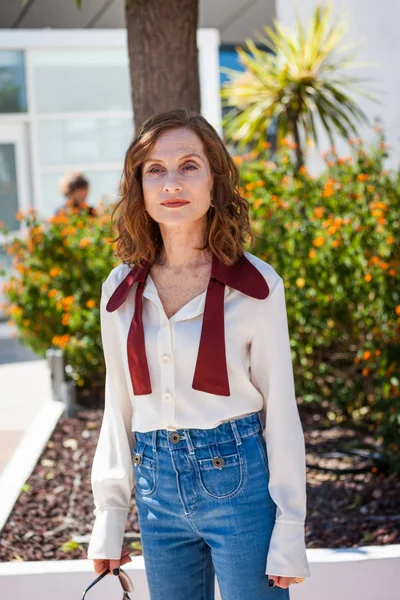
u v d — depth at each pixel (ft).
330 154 20.52
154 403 6.39
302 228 16.08
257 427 6.44
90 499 13.07
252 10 34.60
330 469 14.05
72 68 33.68
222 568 6.33
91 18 33.78
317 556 9.25
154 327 6.43
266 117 25.09
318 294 15.92
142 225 6.73
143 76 13.14
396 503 12.45
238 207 6.79
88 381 20.44
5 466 16.07
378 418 15.31
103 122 34.14
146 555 6.66
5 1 31.01
